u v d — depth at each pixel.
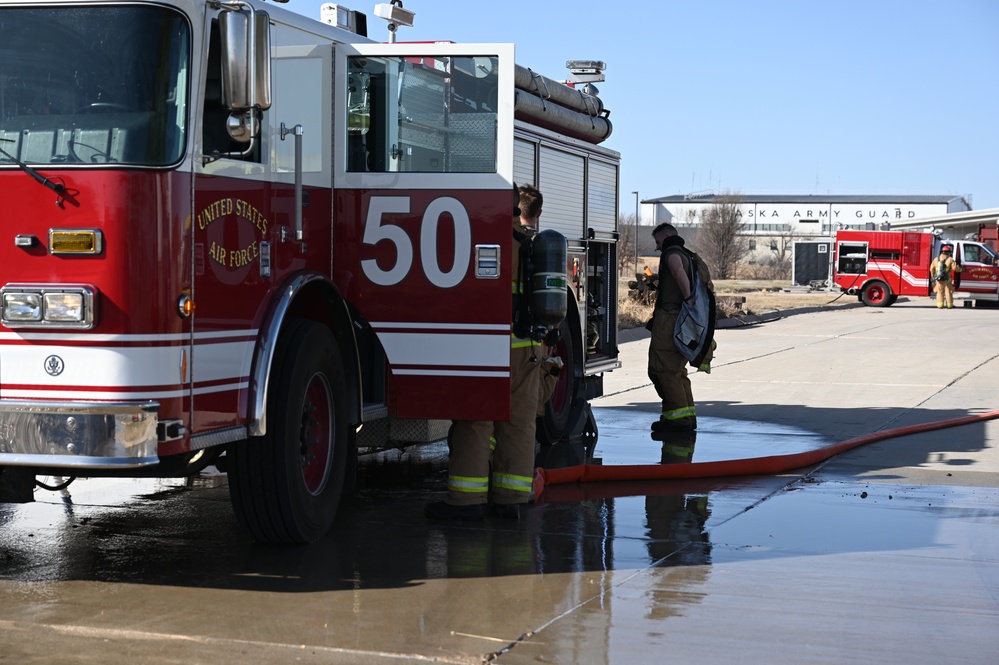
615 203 10.54
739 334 23.56
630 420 11.15
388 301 6.38
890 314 32.22
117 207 4.73
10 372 4.81
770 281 73.12
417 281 6.34
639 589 5.23
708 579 5.42
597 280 10.23
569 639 4.50
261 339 5.54
